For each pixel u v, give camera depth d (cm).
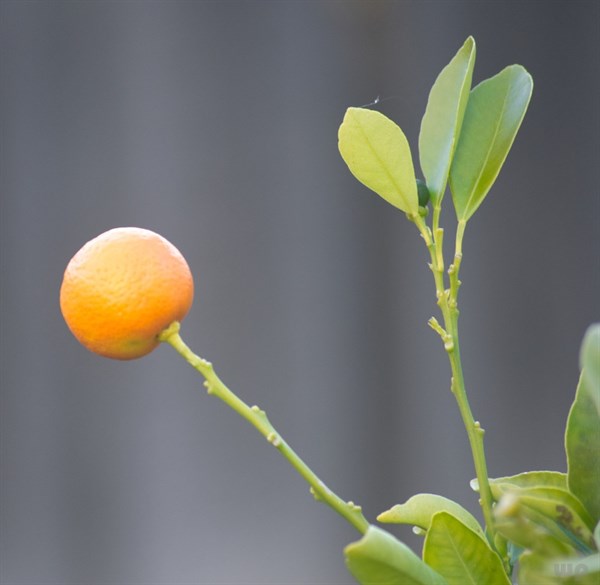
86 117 527
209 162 526
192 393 520
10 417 527
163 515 521
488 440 515
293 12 526
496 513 88
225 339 520
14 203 528
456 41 517
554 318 519
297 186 525
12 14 527
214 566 516
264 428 101
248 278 523
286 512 517
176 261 114
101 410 526
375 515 515
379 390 521
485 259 520
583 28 518
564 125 521
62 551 526
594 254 518
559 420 515
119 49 528
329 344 523
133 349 112
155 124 525
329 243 525
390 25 519
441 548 102
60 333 528
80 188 526
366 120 113
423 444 518
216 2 529
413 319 520
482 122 121
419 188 117
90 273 111
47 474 529
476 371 518
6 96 527
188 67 528
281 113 526
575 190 520
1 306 528
